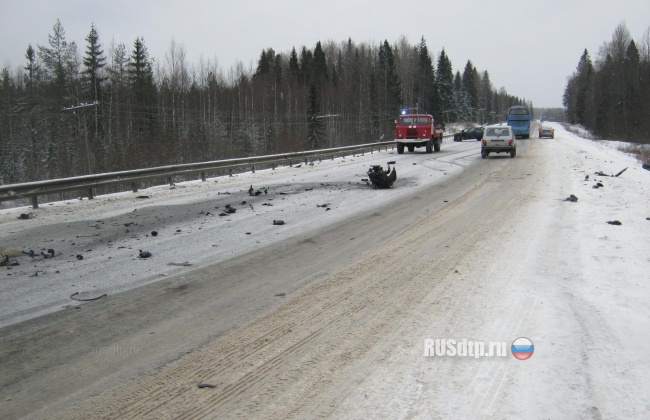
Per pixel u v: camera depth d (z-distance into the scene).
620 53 90.62
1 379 4.35
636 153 44.56
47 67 57.94
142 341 5.10
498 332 5.08
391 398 3.89
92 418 3.72
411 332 5.14
